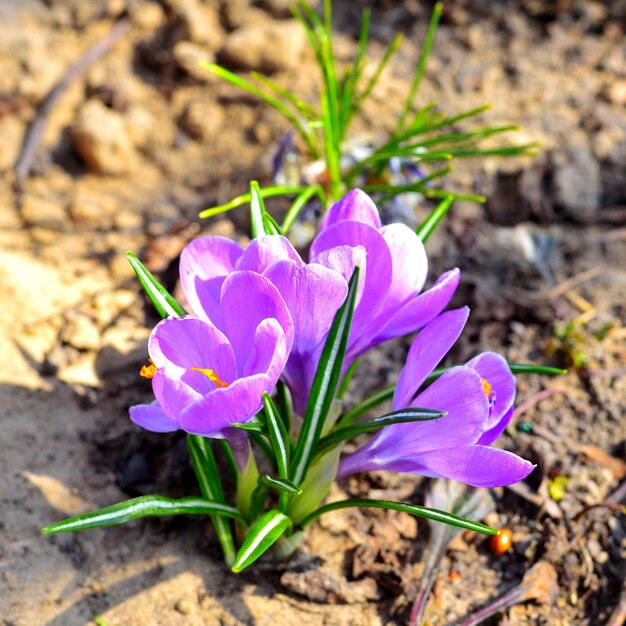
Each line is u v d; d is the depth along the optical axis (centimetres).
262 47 59
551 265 54
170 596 44
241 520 43
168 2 62
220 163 57
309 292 39
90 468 46
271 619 44
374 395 44
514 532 46
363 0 65
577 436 48
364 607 44
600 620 44
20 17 60
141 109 58
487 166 56
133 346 49
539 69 62
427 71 61
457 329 39
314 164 52
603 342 51
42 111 57
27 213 54
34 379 48
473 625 44
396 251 40
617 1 65
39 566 44
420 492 46
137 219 54
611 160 57
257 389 38
